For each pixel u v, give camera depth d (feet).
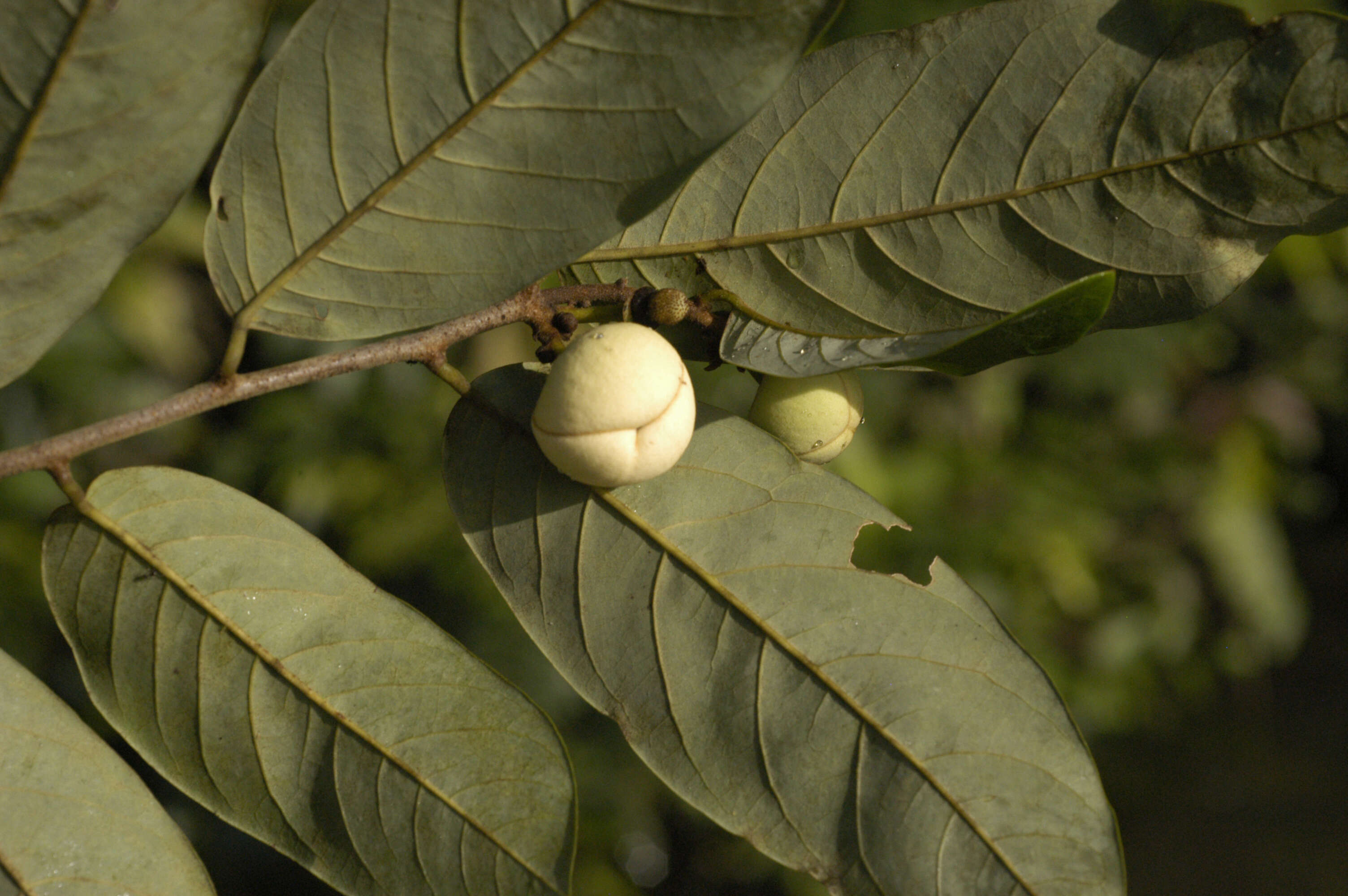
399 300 1.79
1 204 1.74
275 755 1.83
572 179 1.77
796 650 1.84
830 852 1.84
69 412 3.91
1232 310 4.72
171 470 1.82
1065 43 1.83
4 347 1.77
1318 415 5.49
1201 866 5.43
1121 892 1.83
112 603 1.82
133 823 1.82
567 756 1.83
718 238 1.87
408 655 1.84
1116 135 1.83
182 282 4.12
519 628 3.95
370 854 1.84
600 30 1.74
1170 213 1.84
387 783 1.84
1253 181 1.82
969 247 1.85
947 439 4.32
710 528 1.84
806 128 1.85
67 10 1.70
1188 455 4.76
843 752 1.84
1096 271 1.85
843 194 1.86
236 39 1.73
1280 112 1.81
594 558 1.84
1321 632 7.23
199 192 3.79
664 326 1.87
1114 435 4.66
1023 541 4.29
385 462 4.09
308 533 1.84
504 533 1.85
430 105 1.75
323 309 1.80
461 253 1.78
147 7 1.71
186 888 1.83
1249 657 5.24
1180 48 1.82
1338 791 5.89
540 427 1.82
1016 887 1.83
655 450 1.82
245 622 1.83
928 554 4.10
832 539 1.85
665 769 1.84
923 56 1.84
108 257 1.76
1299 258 4.23
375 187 1.77
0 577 3.51
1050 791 1.83
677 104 1.75
